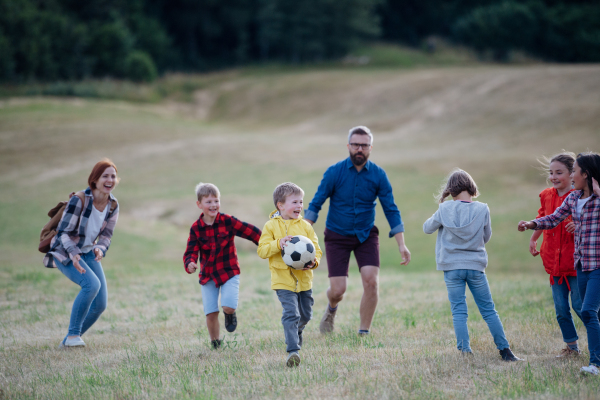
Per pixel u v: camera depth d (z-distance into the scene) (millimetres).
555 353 9516
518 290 16938
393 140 69188
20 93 98688
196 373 8570
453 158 53812
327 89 104938
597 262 8352
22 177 53812
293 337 8812
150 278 20359
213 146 65188
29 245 32844
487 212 9258
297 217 9469
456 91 89562
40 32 113062
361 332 11148
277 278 9188
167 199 44906
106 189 10656
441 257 9430
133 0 140375
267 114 97125
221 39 161875
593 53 153750
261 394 7406
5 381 8328
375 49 162750
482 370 8328
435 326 11844
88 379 8219
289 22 152250
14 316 13875
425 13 179875
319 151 63031
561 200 9719
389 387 7469
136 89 111938
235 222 10180
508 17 155625
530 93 79625
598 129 59250
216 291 10258
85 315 10727
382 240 36000
